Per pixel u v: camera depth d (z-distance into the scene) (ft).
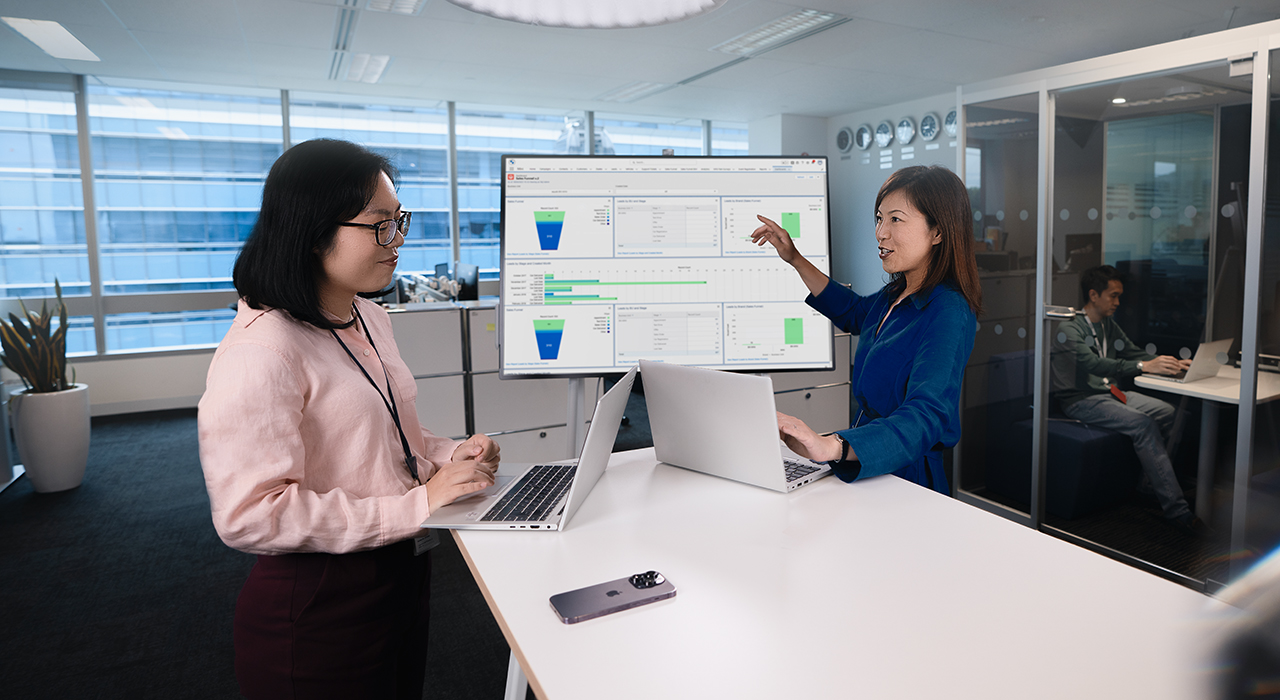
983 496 11.19
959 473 11.51
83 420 12.91
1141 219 8.80
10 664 7.25
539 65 18.86
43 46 16.21
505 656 7.38
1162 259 8.68
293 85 20.77
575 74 19.94
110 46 16.34
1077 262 9.57
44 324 12.80
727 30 15.88
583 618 2.76
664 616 2.80
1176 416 8.80
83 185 19.25
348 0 13.64
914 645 2.57
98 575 9.36
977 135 10.68
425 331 11.96
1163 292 8.71
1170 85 8.36
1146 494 9.24
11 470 13.01
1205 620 0.93
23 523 11.21
